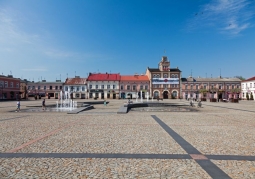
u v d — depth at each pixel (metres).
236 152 7.32
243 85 77.44
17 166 5.92
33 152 7.27
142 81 82.50
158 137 9.73
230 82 83.62
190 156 6.85
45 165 6.00
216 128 12.38
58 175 5.31
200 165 6.03
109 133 10.66
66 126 12.92
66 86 83.19
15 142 8.69
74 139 9.26
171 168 5.80
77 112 21.56
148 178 5.15
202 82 83.25
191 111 25.03
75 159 6.52
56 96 86.25
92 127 12.55
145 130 11.58
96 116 18.77
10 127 12.53
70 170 5.63
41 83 87.12
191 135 10.24
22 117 18.02
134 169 5.71
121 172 5.50
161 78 81.31
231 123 14.56
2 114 20.89
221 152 7.32
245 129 12.08
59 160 6.42
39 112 23.19
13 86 71.06
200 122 14.98
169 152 7.30
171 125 13.47
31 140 9.05
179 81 81.50
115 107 32.16
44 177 5.19
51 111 24.47
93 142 8.70
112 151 7.40
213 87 83.12
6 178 5.14
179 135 10.22
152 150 7.54
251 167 5.89
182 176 5.26
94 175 5.31
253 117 18.56
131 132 10.96
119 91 82.00
